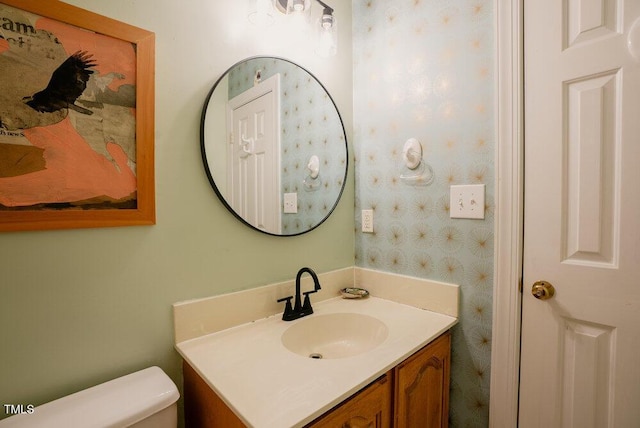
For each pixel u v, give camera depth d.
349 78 1.50
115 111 0.84
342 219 1.48
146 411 0.74
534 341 1.04
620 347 0.91
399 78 1.33
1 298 0.72
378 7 1.40
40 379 0.77
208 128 1.01
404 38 1.31
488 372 1.13
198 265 1.02
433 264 1.25
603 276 0.92
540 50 1.00
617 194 0.90
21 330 0.74
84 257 0.82
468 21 1.13
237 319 1.10
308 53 1.32
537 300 1.03
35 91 0.74
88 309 0.83
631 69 0.87
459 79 1.16
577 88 0.95
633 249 0.88
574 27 0.95
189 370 0.94
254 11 1.12
